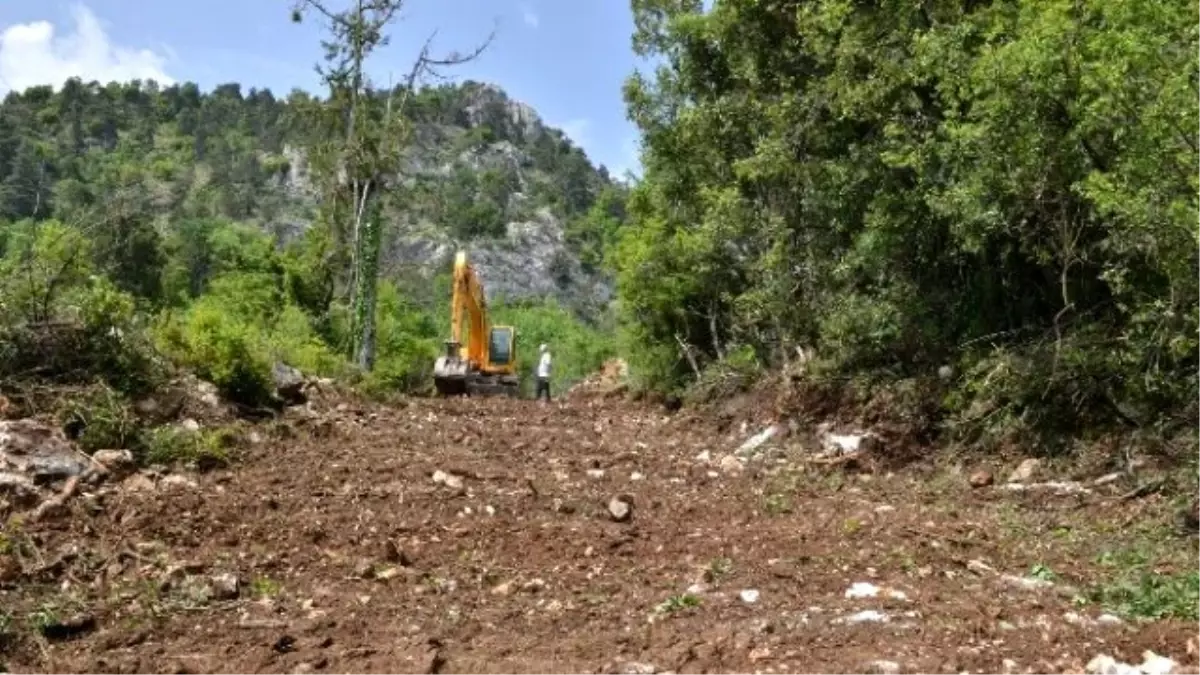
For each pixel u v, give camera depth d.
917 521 8.68
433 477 9.70
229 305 26.30
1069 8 9.88
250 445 10.67
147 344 11.07
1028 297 12.48
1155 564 7.30
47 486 8.05
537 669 5.04
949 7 12.79
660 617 5.91
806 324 15.62
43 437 8.51
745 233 17.84
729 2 17.70
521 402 20.78
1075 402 10.73
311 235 29.89
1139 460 9.67
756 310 16.77
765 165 15.88
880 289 13.83
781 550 7.59
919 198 12.73
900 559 7.27
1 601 5.91
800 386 14.27
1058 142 9.84
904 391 12.59
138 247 27.75
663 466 11.72
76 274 10.70
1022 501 9.66
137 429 9.69
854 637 5.45
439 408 17.14
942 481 10.72
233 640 5.50
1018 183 10.30
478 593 6.47
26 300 10.27
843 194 14.73
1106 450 10.21
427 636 5.56
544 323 59.31
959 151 11.09
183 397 11.00
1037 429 10.95
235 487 8.97
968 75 10.94
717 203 18.03
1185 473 8.92
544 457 11.90
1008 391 11.15
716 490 10.33
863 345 13.68
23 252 10.51
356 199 25.83
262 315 25.08
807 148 15.73
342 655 5.23
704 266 20.16
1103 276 9.46
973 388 11.52
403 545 7.54
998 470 10.80
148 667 5.10
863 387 13.22
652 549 7.64
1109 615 5.97
